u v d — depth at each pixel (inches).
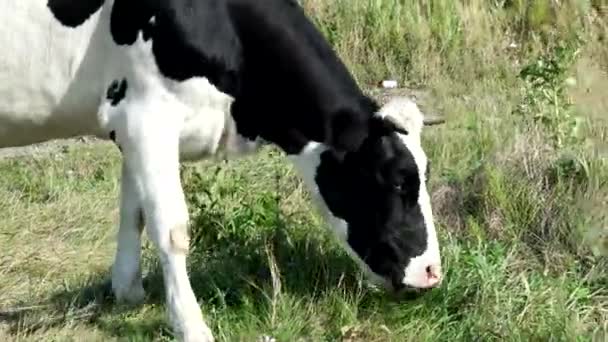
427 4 567.5
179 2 263.9
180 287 264.8
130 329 284.5
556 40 542.6
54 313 295.7
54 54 275.3
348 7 556.1
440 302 281.7
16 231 353.7
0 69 276.1
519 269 299.4
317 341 273.1
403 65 539.2
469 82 511.5
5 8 273.4
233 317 281.6
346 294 288.2
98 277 318.7
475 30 550.3
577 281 293.0
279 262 301.4
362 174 272.7
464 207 329.1
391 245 272.4
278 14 272.7
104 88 274.7
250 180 370.6
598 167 331.3
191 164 359.9
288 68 273.1
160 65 266.1
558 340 263.4
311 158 279.4
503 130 394.3
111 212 370.3
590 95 418.3
